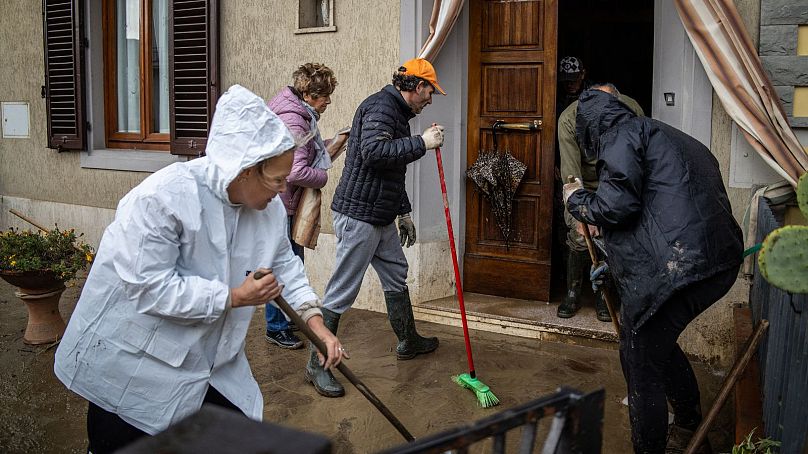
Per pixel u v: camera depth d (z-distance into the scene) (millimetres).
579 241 4668
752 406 3219
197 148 5988
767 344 3111
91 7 6727
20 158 7367
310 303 2428
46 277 4637
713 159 3043
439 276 5281
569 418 1360
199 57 5938
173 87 6086
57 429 3660
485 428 1236
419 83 3910
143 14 6656
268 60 5680
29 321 4852
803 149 3895
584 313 4906
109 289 2166
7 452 3428
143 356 2182
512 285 5238
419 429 3617
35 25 7098
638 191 2871
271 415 3764
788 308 2539
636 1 7070
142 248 2064
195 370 2221
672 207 2850
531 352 4551
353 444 3480
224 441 984
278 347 4754
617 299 4773
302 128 4137
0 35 7340
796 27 3906
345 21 5285
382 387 4094
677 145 2936
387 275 4301
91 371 2203
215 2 5797
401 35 5043
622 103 3055
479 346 4668
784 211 4094
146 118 6754
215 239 2184
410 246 4738
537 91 5004
